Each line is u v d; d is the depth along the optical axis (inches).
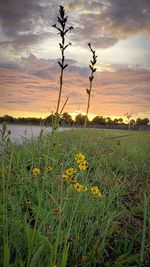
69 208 153.9
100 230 145.8
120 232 153.2
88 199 164.1
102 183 208.8
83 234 144.4
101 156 259.0
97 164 251.3
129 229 157.9
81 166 136.3
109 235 149.6
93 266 128.0
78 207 156.4
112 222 156.4
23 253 126.4
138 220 172.1
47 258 114.6
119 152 327.9
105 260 135.9
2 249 124.0
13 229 131.3
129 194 213.5
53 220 134.2
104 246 138.6
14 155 234.7
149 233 146.9
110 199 175.0
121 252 143.2
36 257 104.5
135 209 181.6
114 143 373.4
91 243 142.3
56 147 227.0
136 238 152.7
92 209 158.2
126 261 126.8
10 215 142.4
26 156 242.5
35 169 165.9
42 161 228.5
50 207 150.9
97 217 153.3
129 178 245.9
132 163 294.5
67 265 128.2
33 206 162.9
